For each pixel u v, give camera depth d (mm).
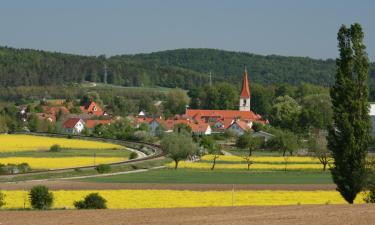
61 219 45531
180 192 69938
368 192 65812
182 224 42188
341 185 61031
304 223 41750
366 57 62000
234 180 88438
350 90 61531
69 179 88312
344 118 60938
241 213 47875
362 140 60781
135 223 43000
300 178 92812
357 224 41000
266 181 87062
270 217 45062
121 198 64625
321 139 113000
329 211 47875
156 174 98875
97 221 44344
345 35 62250
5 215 48094
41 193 55344
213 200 64062
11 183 79562
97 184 78938
